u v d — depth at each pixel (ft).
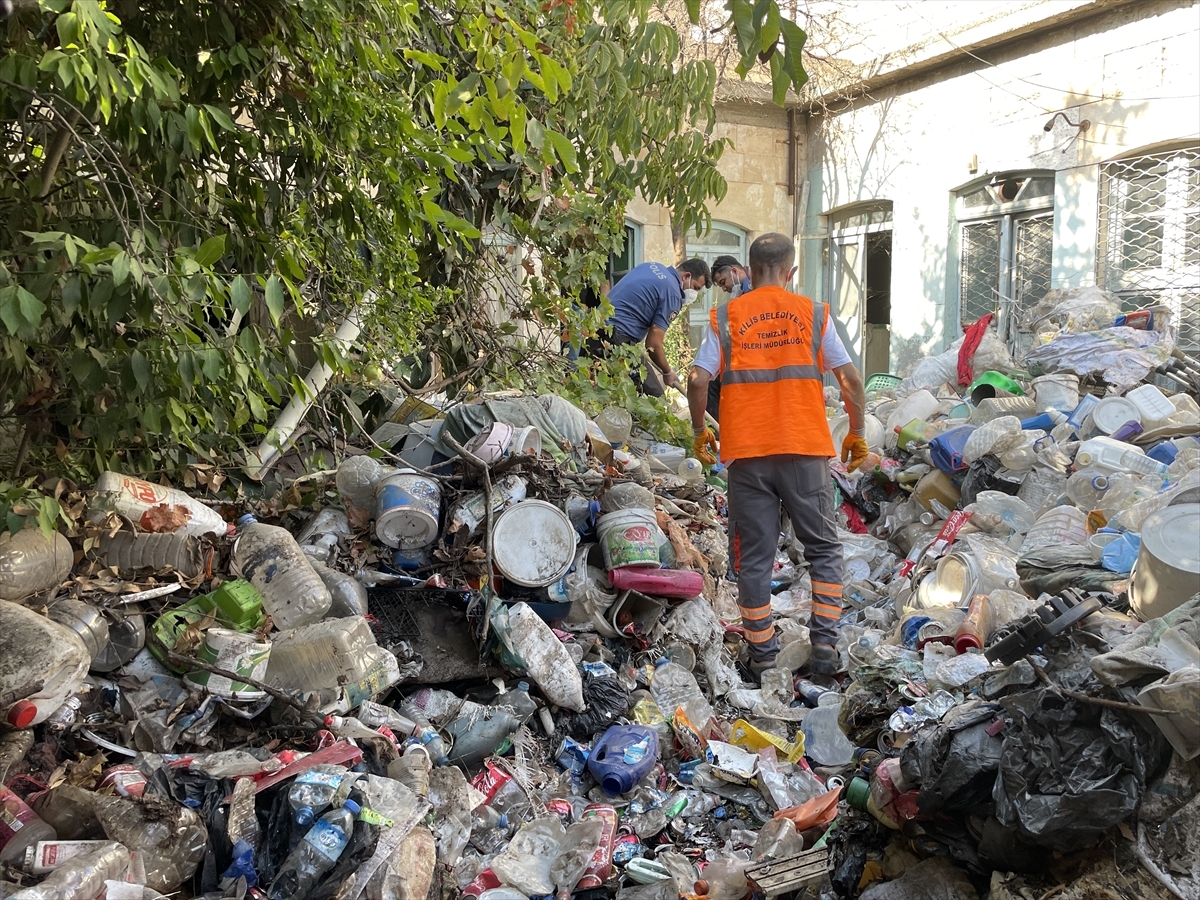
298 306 8.58
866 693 10.44
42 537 8.71
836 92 37.91
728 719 12.17
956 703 9.28
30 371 9.74
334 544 11.42
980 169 33.65
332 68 10.32
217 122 8.99
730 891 8.70
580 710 10.89
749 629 13.12
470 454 11.91
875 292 40.22
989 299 34.50
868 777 8.75
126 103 8.45
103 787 7.52
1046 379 19.10
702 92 16.76
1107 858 6.72
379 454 13.65
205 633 9.28
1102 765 6.66
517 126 7.78
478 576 11.28
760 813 10.19
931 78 35.22
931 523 17.57
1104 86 29.27
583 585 11.85
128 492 9.78
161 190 9.77
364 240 13.09
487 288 18.63
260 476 13.29
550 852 8.91
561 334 18.40
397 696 10.53
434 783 8.95
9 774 7.61
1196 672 6.31
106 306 7.70
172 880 7.11
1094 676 7.01
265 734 8.98
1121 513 11.83
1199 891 6.28
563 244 19.12
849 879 8.23
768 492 12.98
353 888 7.22
